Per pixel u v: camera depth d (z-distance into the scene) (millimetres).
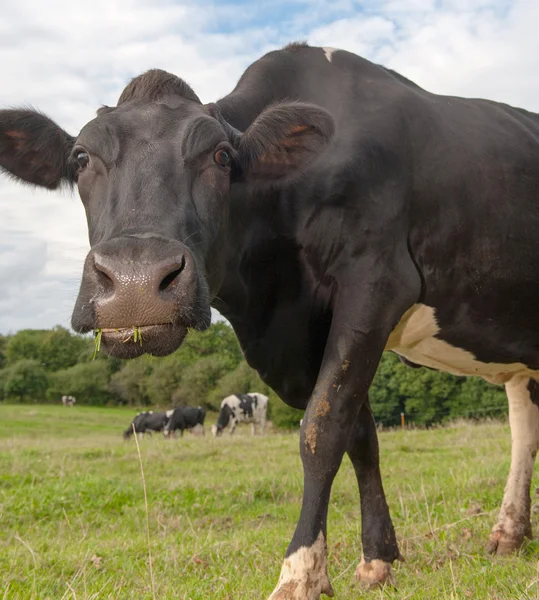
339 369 3906
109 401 81188
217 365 63094
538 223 4840
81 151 3854
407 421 46344
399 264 4203
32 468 12281
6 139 4395
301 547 3580
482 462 10086
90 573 4848
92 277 3217
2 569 5051
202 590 4117
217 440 18859
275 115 4051
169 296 3172
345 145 4312
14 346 92625
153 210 3471
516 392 5656
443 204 4496
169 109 3854
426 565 4605
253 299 4523
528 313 4828
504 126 5070
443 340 4777
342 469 11117
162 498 9367
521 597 3188
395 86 4746
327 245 4238
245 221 4367
